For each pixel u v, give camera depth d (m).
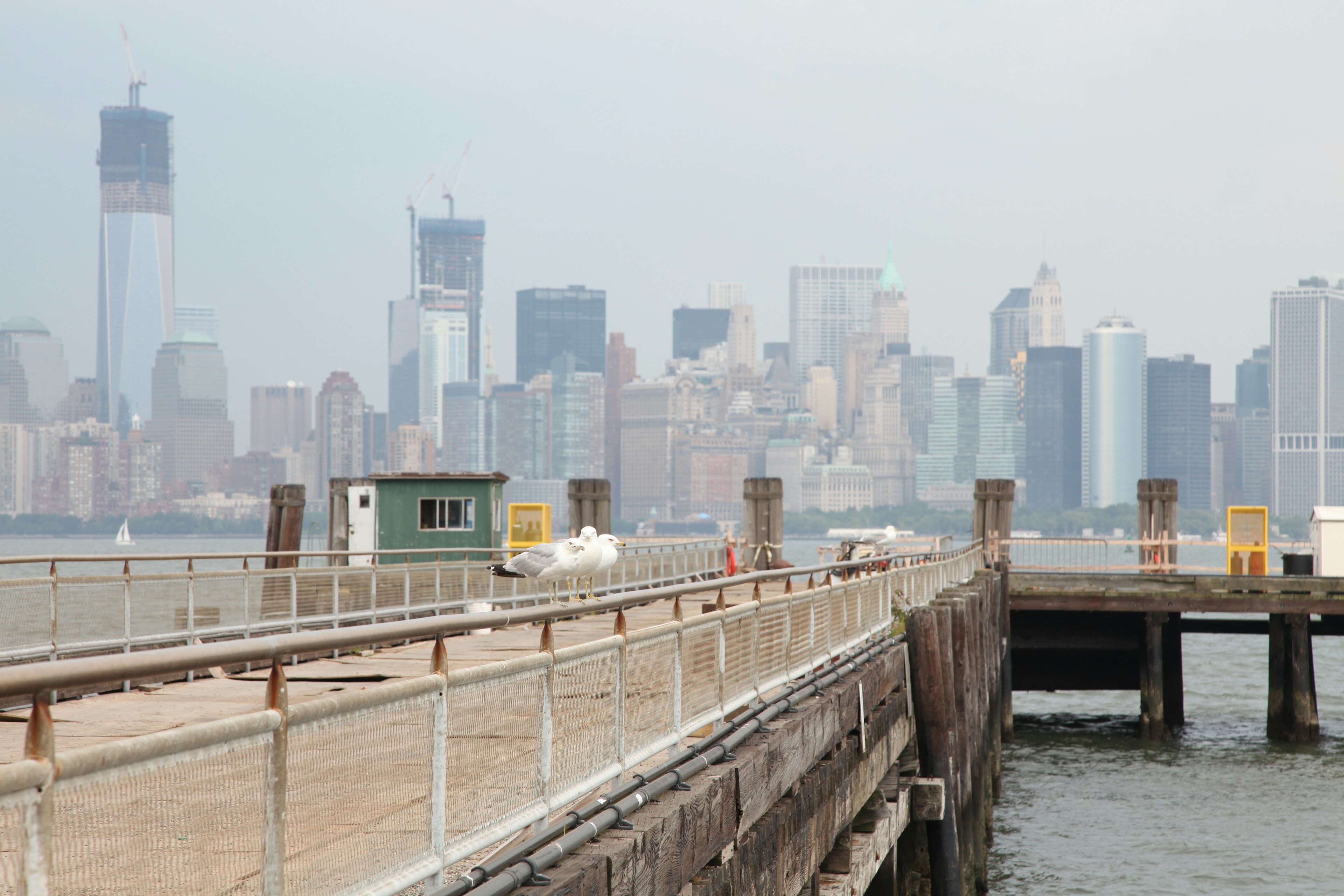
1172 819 37.00
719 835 11.60
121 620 19.30
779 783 13.95
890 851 22.36
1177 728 51.44
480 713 8.29
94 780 5.17
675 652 12.41
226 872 5.92
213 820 5.86
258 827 6.15
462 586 30.22
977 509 50.34
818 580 40.94
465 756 8.09
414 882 7.41
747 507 43.97
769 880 13.38
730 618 14.37
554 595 19.34
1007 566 46.47
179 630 20.61
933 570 33.22
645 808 10.44
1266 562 48.75
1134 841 34.78
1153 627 46.91
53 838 4.99
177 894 5.61
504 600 31.38
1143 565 49.22
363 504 37.31
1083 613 49.94
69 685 4.98
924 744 24.97
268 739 6.22
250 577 22.39
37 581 17.59
